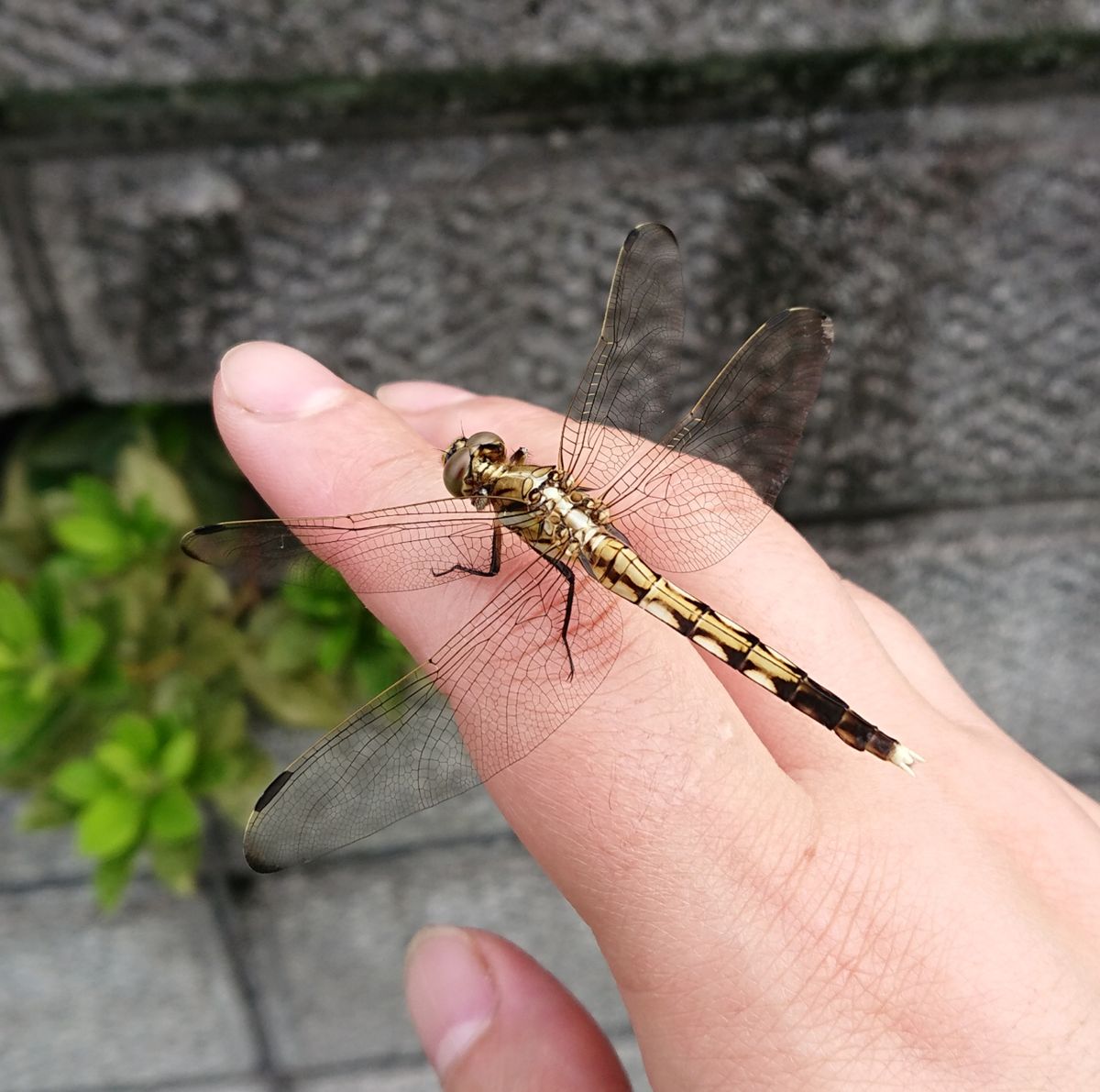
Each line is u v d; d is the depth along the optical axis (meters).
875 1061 0.09
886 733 0.11
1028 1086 0.09
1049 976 0.09
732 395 0.11
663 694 0.09
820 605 0.11
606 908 0.09
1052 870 0.10
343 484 0.11
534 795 0.09
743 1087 0.09
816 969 0.09
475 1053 0.11
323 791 0.10
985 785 0.11
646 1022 0.09
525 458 0.12
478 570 0.11
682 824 0.09
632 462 0.12
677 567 0.11
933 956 0.09
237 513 0.15
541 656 0.10
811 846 0.09
